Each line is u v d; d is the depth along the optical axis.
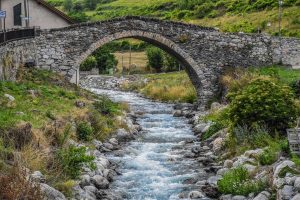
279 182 16.84
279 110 24.03
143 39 40.12
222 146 25.39
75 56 37.53
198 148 27.23
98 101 35.03
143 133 32.50
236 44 40.81
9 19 40.09
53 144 21.77
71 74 37.47
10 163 17.67
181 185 20.77
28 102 27.11
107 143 27.48
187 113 39.53
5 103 24.62
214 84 40.59
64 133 22.73
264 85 25.31
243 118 24.75
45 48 36.91
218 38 40.41
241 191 18.12
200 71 40.25
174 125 35.56
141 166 23.72
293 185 16.28
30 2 41.12
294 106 24.69
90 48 37.84
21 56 33.41
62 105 29.27
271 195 17.02
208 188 19.72
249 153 21.56
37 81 33.66
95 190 19.00
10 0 39.97
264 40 41.31
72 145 21.61
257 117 24.36
